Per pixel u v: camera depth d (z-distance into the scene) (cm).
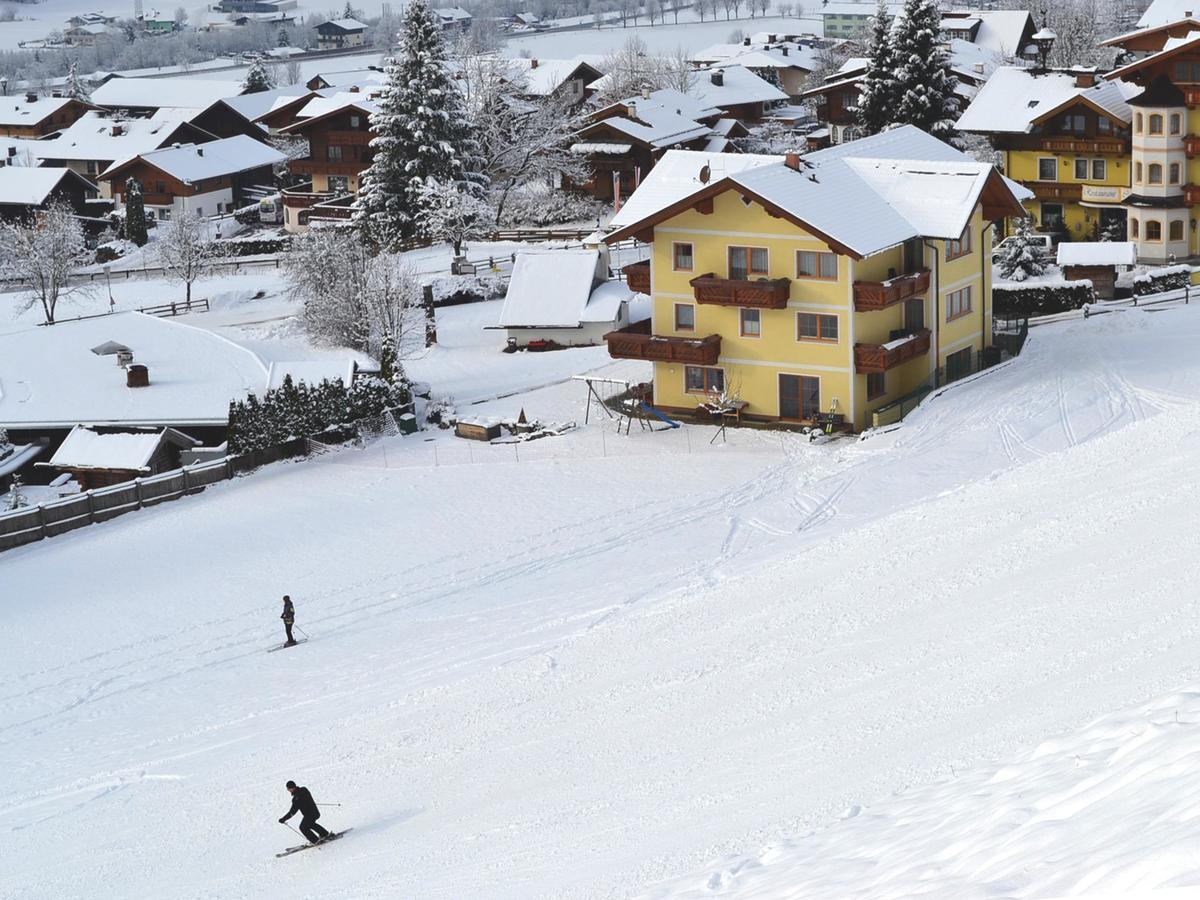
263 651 4744
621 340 6906
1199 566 3241
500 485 6178
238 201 15400
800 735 2934
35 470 7256
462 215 10912
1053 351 7175
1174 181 8944
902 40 10938
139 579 5516
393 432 7050
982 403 6419
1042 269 8556
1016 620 3269
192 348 8381
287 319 9788
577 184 12656
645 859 2388
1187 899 1021
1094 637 2970
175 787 3684
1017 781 1714
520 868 2580
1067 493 4319
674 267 6831
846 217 6469
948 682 2980
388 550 5572
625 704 3491
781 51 18150
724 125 13650
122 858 3284
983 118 9875
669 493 5881
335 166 13938
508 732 3516
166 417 7288
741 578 4472
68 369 8038
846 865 1677
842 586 4006
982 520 4272
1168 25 11438
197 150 15100
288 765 3666
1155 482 4128
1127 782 1445
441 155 11694
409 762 3478
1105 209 9700
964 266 6938
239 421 6694
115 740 4122
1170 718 1619
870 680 3175
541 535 5553
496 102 13050
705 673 3575
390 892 2650
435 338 8881
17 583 5566
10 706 4509
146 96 18662
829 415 6481
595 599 4684
